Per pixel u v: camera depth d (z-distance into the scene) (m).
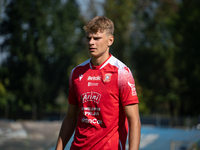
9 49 139.50
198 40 127.31
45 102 141.75
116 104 8.15
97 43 8.24
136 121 8.05
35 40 139.88
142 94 133.75
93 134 8.16
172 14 142.38
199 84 129.00
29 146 33.19
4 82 136.62
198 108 133.38
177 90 135.62
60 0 151.00
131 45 140.62
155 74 144.50
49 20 145.50
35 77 137.38
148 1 149.25
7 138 35.09
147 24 148.12
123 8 134.75
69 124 9.26
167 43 136.25
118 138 8.25
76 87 8.56
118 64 8.30
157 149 41.94
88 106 8.30
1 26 141.00
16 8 140.12
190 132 49.19
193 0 132.75
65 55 150.50
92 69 8.49
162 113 146.00
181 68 130.38
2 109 124.69
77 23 157.62
